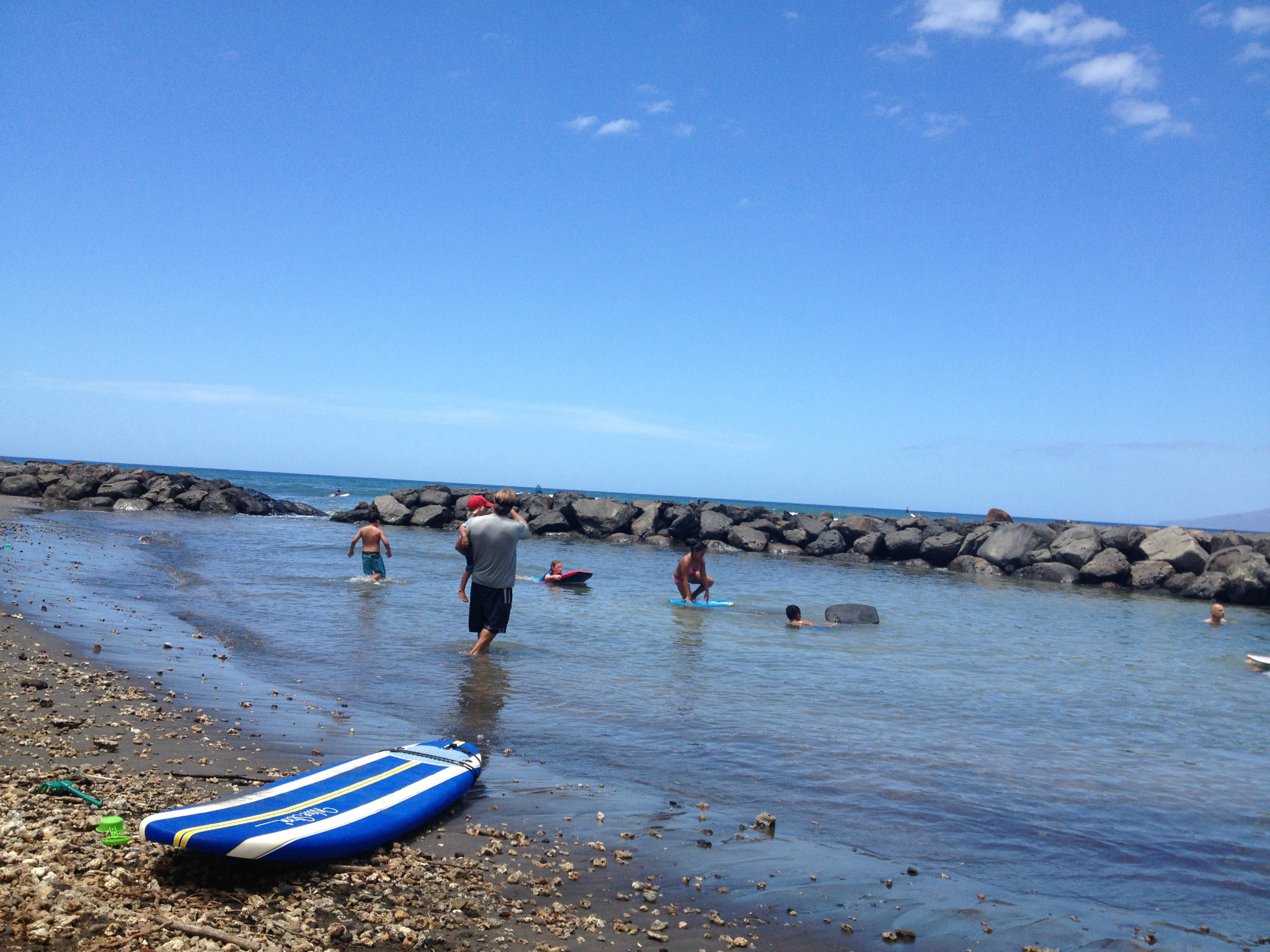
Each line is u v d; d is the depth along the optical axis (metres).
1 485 39.75
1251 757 7.27
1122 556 29.73
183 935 3.25
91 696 6.93
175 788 4.93
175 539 24.52
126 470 41.81
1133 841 5.17
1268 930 4.07
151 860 3.92
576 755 6.36
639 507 38.84
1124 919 4.13
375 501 39.50
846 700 8.69
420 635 11.23
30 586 12.76
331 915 3.61
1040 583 29.23
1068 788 6.13
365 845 4.29
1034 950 3.73
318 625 11.66
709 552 34.72
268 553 22.14
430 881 4.05
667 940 3.64
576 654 10.55
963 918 4.03
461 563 22.53
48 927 3.15
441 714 7.31
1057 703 9.19
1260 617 21.50
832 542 35.59
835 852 4.79
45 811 4.32
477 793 5.39
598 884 4.18
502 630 10.27
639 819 5.13
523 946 3.50
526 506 41.22
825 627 14.48
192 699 7.18
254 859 3.96
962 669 10.99
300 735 6.34
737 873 4.42
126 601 12.48
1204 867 4.82
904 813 5.48
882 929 3.87
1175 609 22.31
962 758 6.77
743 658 10.87
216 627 11.04
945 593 23.12
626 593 18.19
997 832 5.22
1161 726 8.33
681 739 6.91
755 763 6.38
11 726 5.87
